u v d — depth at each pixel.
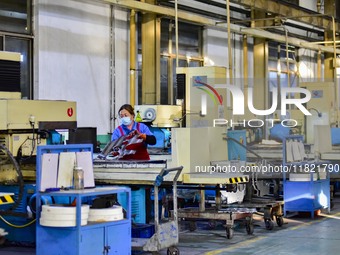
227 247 6.11
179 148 6.14
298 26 15.77
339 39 16.70
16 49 9.27
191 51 12.98
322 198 8.38
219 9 13.20
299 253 5.77
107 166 5.98
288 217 8.27
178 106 9.23
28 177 5.68
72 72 9.86
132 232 5.76
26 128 5.58
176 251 5.53
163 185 6.18
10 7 9.20
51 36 9.52
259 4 12.80
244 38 13.85
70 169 4.95
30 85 9.40
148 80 11.02
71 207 4.71
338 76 16.58
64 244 4.68
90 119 10.16
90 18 10.17
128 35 10.92
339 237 6.67
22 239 5.79
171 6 11.77
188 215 6.77
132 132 6.31
